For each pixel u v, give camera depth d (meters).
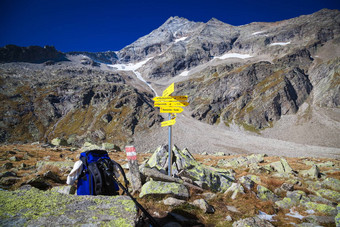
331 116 186.38
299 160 35.47
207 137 189.00
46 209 2.87
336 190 11.48
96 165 3.82
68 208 3.00
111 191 3.87
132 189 8.64
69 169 13.86
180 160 11.56
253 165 21.67
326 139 162.75
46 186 9.06
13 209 2.73
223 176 11.23
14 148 31.88
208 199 8.32
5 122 193.50
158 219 5.84
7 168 15.91
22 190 3.42
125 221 2.84
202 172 10.88
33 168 15.86
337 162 29.20
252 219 6.00
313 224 6.80
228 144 173.25
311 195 9.80
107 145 53.12
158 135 189.88
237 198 8.90
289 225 6.67
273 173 19.09
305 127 183.75
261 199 9.11
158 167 11.35
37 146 40.62
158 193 7.56
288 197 9.27
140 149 167.25
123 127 197.38
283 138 179.62
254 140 178.88
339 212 6.91
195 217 6.36
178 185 8.16
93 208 3.10
